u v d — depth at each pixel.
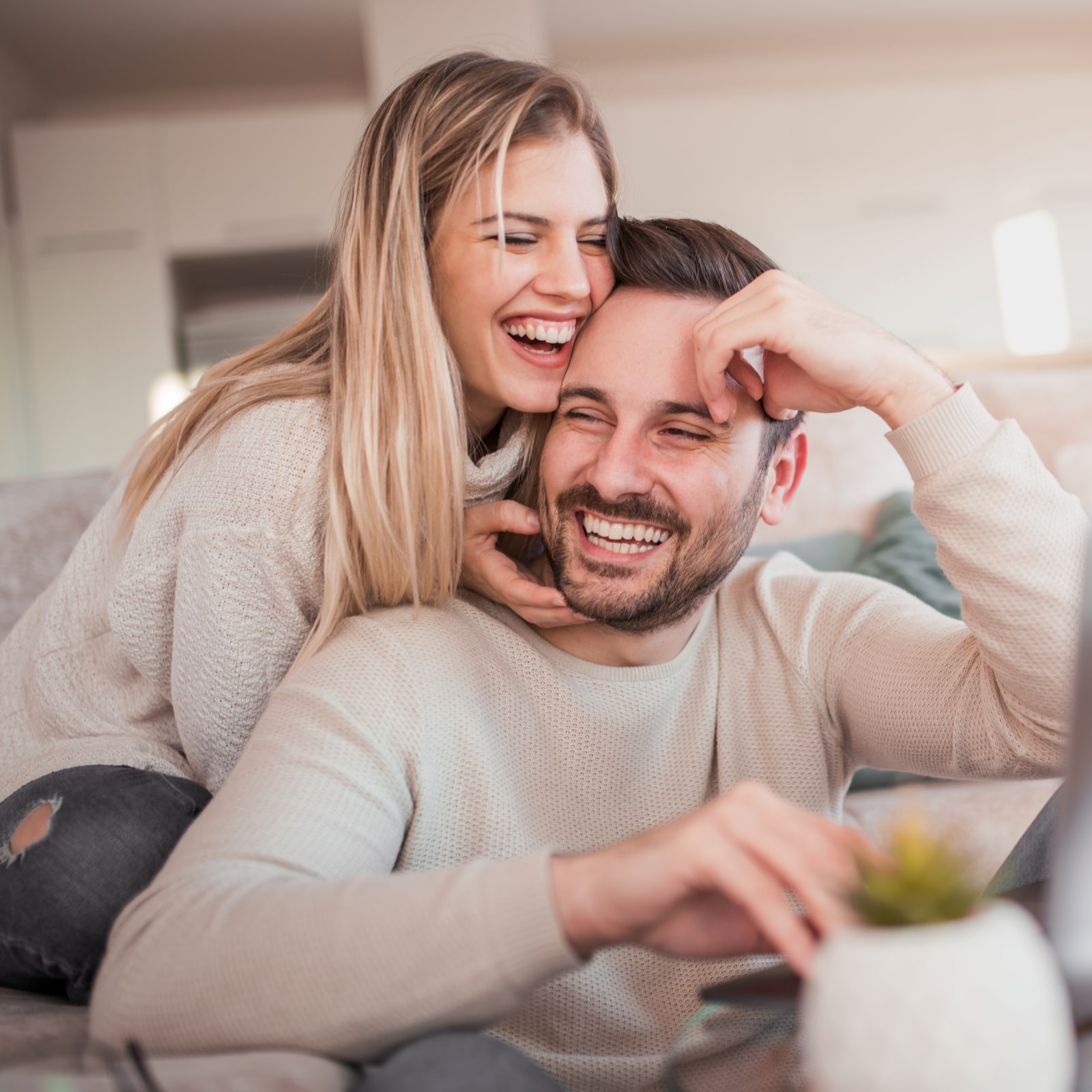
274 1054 0.56
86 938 0.98
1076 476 1.85
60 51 4.84
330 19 4.77
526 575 1.06
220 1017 0.58
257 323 4.88
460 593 1.02
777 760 0.96
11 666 1.28
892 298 5.11
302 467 1.05
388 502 1.01
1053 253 5.12
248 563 1.05
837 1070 0.40
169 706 1.20
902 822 0.44
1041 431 1.92
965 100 5.11
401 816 0.80
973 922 0.41
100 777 1.07
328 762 0.76
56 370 4.82
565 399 0.92
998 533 0.83
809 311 0.86
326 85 5.34
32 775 1.15
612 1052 0.84
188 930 0.61
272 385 1.12
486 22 4.33
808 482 1.91
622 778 0.92
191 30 4.77
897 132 5.10
